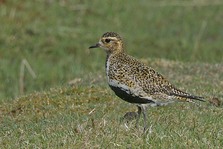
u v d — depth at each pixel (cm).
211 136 1673
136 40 3656
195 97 1777
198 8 4144
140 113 1812
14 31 3641
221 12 4116
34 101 2206
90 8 4009
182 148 1598
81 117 1970
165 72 2595
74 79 2669
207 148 1593
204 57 3375
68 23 3803
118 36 1850
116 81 1766
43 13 3875
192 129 1742
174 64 2722
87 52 3459
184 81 2422
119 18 3938
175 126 1775
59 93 2259
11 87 3064
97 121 1845
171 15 4038
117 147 1611
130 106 2092
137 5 4122
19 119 2062
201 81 2411
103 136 1677
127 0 4156
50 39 3594
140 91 1745
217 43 3691
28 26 3694
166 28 3872
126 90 1758
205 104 2100
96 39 3638
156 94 1753
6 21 3719
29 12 3859
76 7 3994
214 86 2333
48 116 2064
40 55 3438
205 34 3834
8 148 1686
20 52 3450
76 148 1612
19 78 3148
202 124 1794
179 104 2069
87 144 1622
